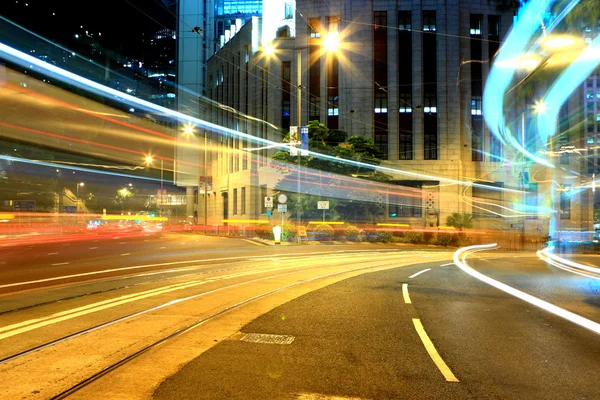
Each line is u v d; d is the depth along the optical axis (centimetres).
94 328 785
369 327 819
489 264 2133
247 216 5869
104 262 2012
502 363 628
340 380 551
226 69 6756
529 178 5734
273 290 1213
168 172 9681
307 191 4388
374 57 5584
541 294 1212
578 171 6812
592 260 2461
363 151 4491
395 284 1356
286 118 5631
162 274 1574
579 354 675
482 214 5609
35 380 532
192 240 4012
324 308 980
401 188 5503
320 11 5631
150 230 7112
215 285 1301
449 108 5531
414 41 5566
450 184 5444
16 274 1580
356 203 4516
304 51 5644
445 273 1662
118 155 10056
